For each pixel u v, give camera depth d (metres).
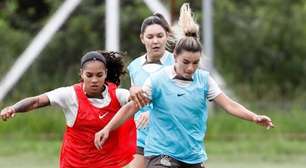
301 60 59.19
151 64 17.17
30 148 35.69
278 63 59.00
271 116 41.28
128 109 14.41
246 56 58.84
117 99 14.94
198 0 57.88
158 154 14.85
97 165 15.04
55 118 40.44
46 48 56.53
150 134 15.06
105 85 15.05
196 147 14.88
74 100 14.83
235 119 39.97
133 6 58.66
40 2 62.78
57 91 14.84
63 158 15.20
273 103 45.72
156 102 14.88
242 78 58.56
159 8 44.00
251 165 30.78
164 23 17.14
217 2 59.41
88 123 14.86
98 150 14.99
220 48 58.66
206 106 15.09
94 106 14.88
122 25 57.72
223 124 39.72
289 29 58.88
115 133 15.05
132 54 58.28
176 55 14.63
